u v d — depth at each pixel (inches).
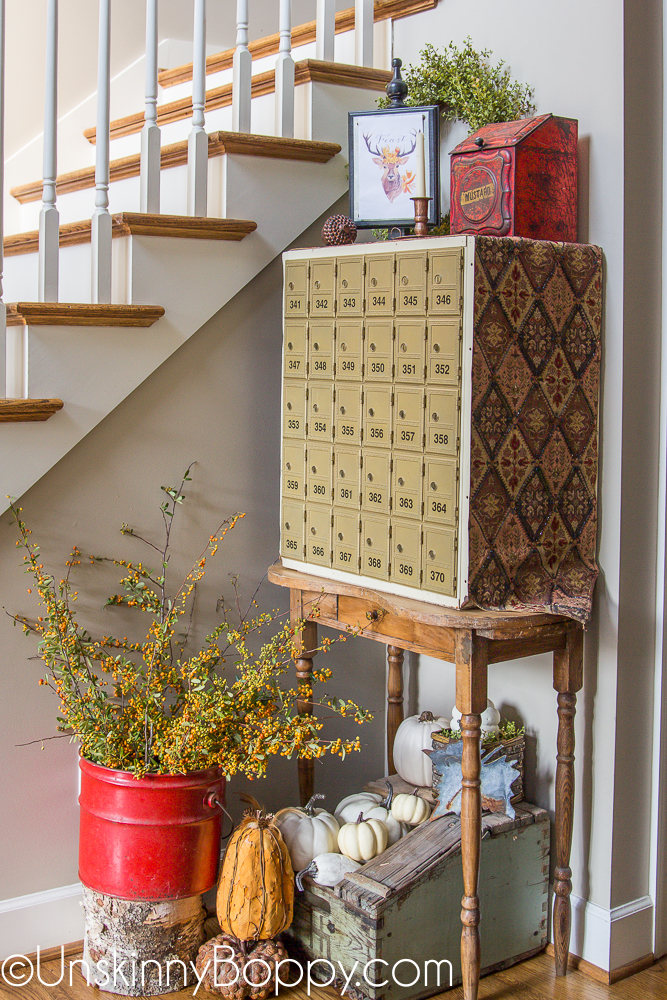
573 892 82.7
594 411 76.6
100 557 81.7
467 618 66.9
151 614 84.9
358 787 99.9
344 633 97.7
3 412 72.4
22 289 100.0
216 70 108.8
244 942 76.6
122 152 114.0
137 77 127.6
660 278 79.0
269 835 76.9
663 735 81.9
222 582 89.1
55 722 80.2
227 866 76.7
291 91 86.7
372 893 73.3
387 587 74.6
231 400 87.9
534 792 85.7
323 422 79.2
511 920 81.0
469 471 67.7
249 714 77.9
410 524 72.1
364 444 75.4
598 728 79.9
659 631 81.2
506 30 84.2
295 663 86.2
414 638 73.0
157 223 78.6
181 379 84.8
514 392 70.2
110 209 103.5
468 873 69.9
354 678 98.9
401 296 71.2
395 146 84.0
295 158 86.2
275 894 75.7
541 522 73.3
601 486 78.1
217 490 88.0
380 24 97.5
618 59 74.9
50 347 75.3
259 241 85.2
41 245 76.4
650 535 80.3
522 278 70.0
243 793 82.3
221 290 83.6
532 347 71.2
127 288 80.2
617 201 75.7
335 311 76.9
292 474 82.8
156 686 76.5
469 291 66.7
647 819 82.7
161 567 85.4
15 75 119.8
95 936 76.1
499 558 70.3
